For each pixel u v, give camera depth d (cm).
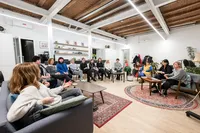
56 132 83
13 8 346
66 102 94
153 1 272
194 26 504
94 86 258
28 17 403
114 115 194
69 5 309
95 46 718
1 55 315
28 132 66
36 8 304
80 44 602
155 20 442
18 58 387
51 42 371
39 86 110
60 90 161
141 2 294
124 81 483
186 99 268
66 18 389
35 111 82
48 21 359
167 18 418
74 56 575
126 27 542
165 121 177
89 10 340
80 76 435
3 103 93
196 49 502
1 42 314
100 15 372
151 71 420
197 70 339
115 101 256
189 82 269
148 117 188
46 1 288
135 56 691
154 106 230
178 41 556
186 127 161
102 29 575
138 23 476
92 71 484
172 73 313
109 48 780
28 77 97
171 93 315
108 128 159
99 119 181
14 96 93
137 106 231
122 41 805
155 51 643
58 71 363
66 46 539
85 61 507
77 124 103
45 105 101
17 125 79
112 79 507
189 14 381
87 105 113
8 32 369
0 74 259
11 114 70
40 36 449
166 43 599
